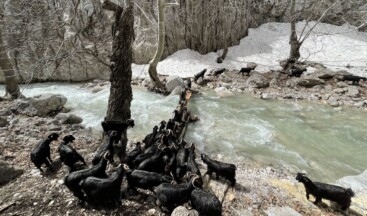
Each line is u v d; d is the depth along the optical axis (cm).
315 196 631
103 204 574
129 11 692
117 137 708
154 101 1302
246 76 1655
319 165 846
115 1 1209
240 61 1880
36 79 1596
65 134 929
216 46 1980
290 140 992
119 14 702
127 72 740
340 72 1602
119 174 554
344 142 991
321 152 923
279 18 2238
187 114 1108
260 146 942
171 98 1323
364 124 1134
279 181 725
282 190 684
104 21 1681
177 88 1406
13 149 782
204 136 994
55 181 641
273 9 2205
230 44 2019
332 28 2178
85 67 1622
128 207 572
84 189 549
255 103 1332
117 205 568
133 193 613
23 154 759
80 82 1639
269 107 1289
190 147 732
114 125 741
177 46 1884
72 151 675
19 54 1452
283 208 608
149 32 1770
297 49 1745
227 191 662
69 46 1505
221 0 1869
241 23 2033
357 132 1064
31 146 811
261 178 743
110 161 694
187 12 1828
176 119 1002
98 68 1638
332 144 977
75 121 1052
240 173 765
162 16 1285
